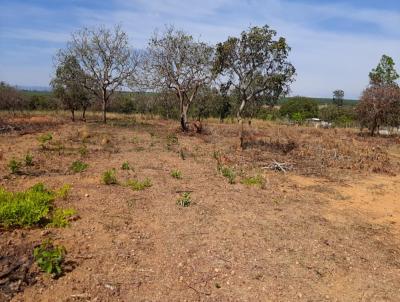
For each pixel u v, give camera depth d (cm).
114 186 927
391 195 1074
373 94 2434
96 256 568
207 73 2042
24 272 504
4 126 2097
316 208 895
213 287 514
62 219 677
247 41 1564
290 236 700
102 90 2692
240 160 1404
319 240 695
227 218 765
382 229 790
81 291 482
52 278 501
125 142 1717
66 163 1171
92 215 722
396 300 520
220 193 940
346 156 1603
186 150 1555
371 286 550
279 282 539
